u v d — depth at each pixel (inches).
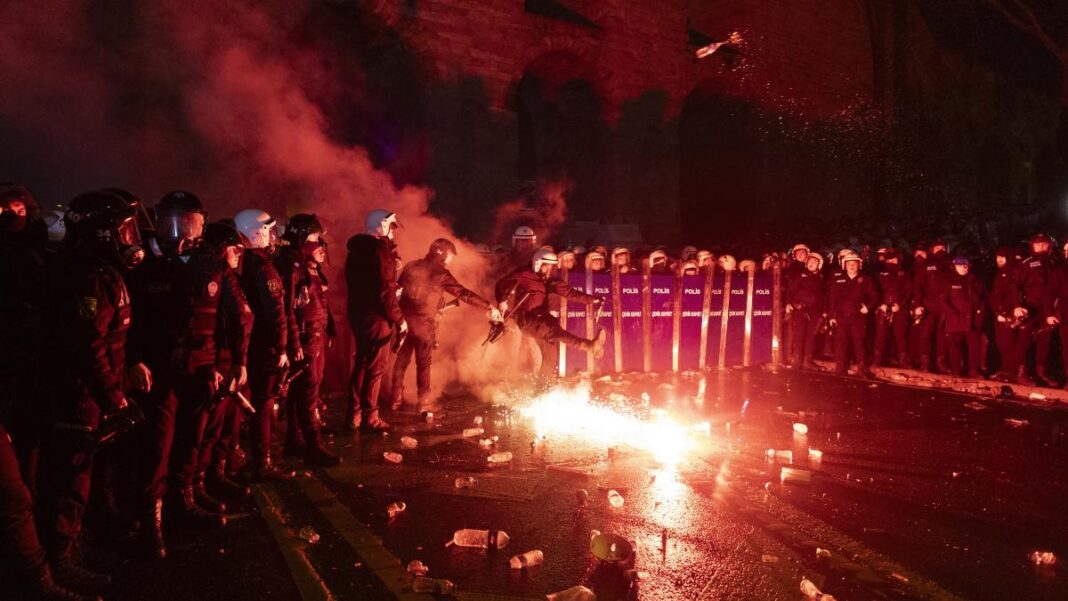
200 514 165.8
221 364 163.2
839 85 1011.9
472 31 630.5
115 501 179.9
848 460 237.3
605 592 134.4
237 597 132.0
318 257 218.8
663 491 196.7
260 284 183.5
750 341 468.4
